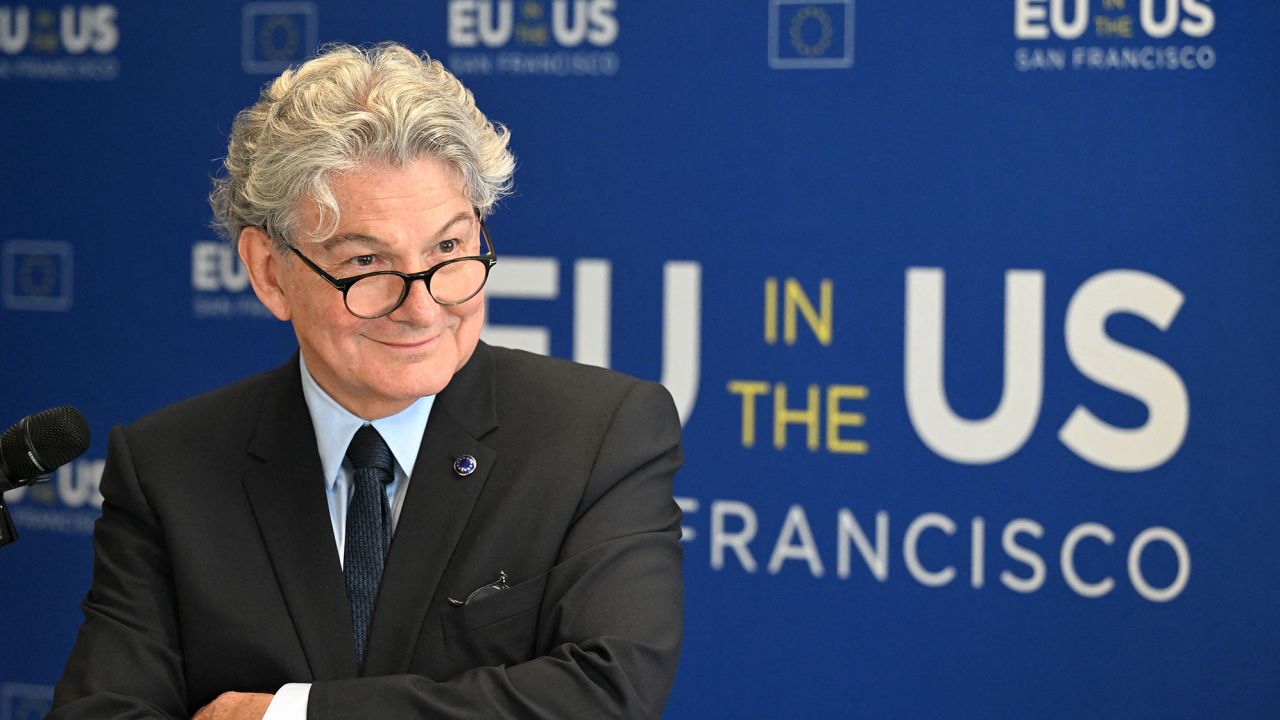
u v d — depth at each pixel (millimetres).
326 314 2932
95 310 7027
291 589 3160
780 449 6219
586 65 6379
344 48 3219
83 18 6977
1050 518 5914
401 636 3104
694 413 6312
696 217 6273
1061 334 5867
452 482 3195
